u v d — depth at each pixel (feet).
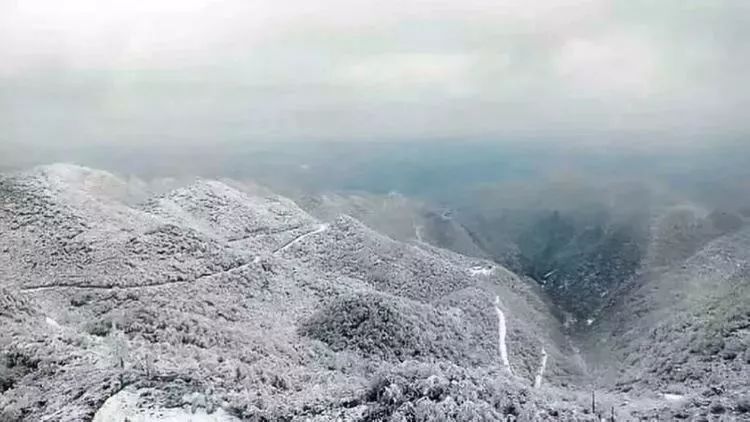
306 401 161.17
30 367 175.94
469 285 461.37
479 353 315.99
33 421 147.43
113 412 143.23
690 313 357.82
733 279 407.23
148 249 347.77
